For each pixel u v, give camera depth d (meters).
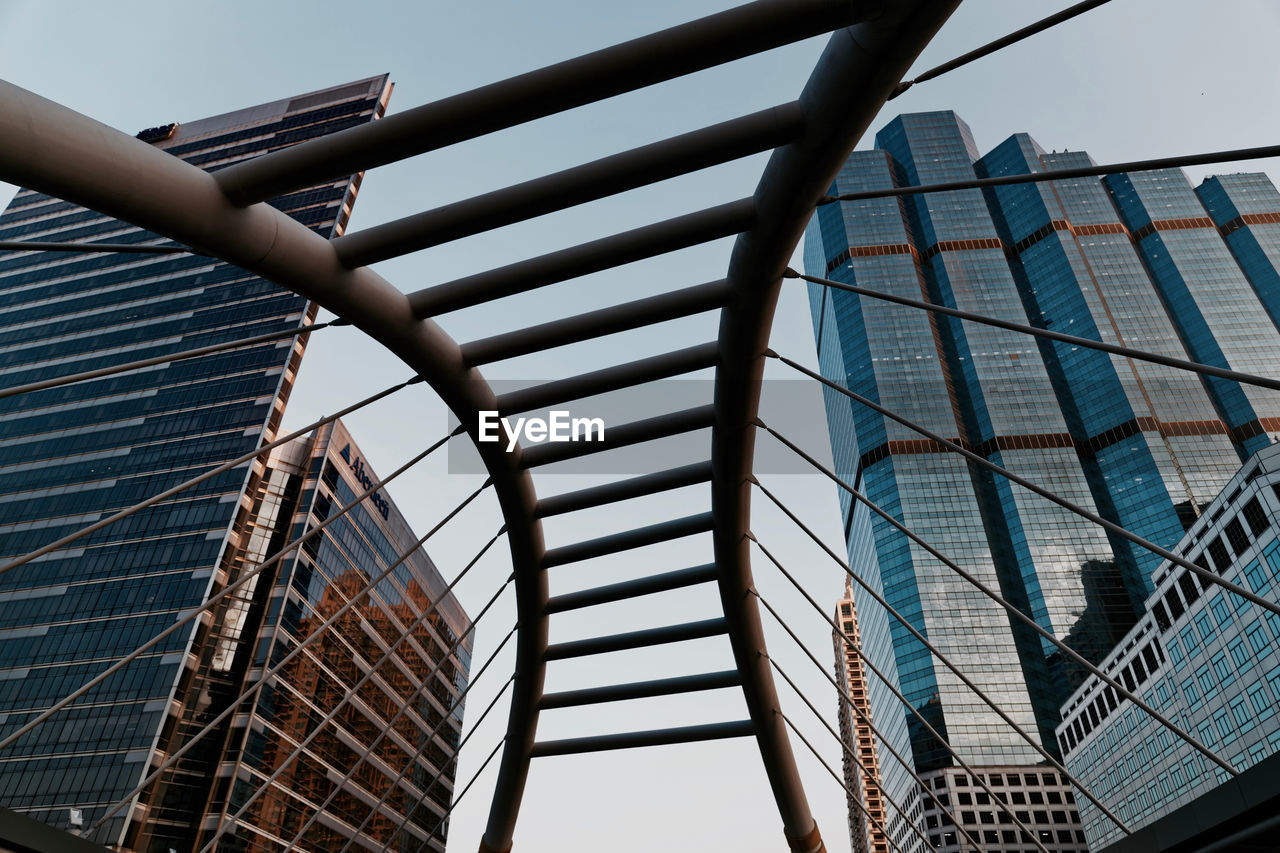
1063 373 197.12
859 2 11.37
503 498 23.62
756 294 17.31
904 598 161.62
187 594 97.12
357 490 120.38
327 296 15.69
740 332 18.33
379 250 15.33
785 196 14.92
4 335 134.25
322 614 107.62
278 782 95.19
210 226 13.48
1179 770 88.75
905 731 151.38
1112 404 186.38
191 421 114.19
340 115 155.00
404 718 125.94
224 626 96.81
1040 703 147.62
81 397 122.12
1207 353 196.00
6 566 13.36
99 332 130.38
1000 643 154.50
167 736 88.06
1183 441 178.88
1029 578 163.38
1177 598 86.69
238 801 88.50
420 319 17.53
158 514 105.06
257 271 14.70
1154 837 14.41
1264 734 74.00
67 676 93.44
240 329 123.75
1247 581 74.69
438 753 137.25
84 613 98.12
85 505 108.31
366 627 118.06
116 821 82.31
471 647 160.75
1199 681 83.88
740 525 24.31
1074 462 178.00
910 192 14.50
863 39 12.08
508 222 14.77
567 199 14.34
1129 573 163.75
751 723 29.77
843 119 13.19
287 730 97.75
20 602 100.50
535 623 27.59
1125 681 100.94
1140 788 97.75
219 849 85.38
